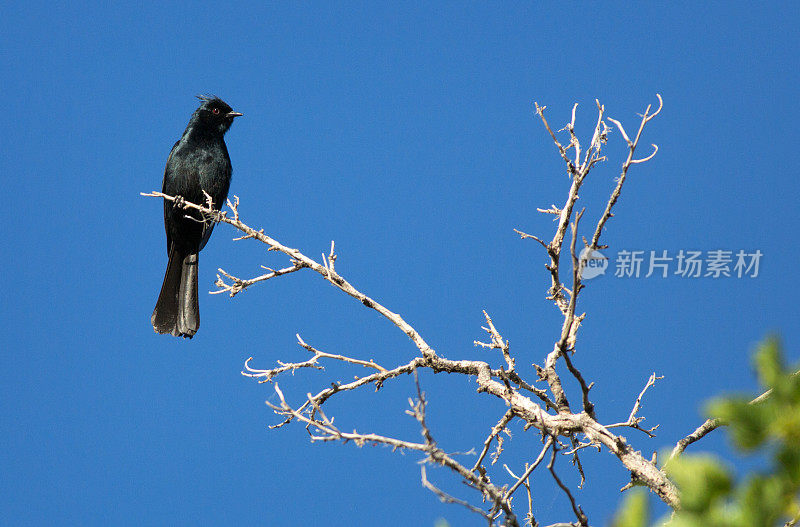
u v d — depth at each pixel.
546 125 9.09
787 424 3.04
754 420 3.10
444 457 6.75
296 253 10.54
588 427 8.33
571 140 9.23
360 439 7.11
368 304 10.22
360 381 9.57
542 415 8.62
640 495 3.45
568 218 9.22
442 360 9.62
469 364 9.53
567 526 6.13
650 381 9.45
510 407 8.88
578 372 8.26
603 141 8.62
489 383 9.16
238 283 10.45
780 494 3.04
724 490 3.15
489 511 6.56
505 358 9.12
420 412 6.78
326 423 7.25
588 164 8.73
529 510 8.89
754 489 3.08
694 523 3.13
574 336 9.45
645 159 8.21
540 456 8.62
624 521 3.40
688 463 3.24
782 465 3.07
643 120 8.14
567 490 6.02
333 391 9.51
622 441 8.05
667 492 7.55
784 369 3.16
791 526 3.12
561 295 9.55
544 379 9.43
